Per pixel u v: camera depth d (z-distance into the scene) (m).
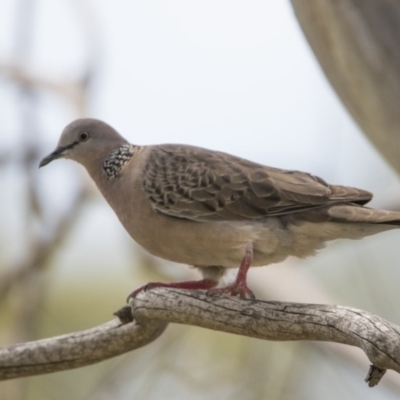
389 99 10.34
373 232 10.60
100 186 12.09
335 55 10.49
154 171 11.34
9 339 16.20
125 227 11.70
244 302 9.20
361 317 8.06
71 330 17.19
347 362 14.00
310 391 14.36
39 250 16.61
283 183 10.89
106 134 12.12
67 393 14.69
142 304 10.04
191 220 11.02
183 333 14.28
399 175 10.74
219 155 11.45
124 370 14.08
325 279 16.00
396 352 7.62
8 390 14.59
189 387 13.62
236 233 10.75
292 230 10.80
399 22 10.25
